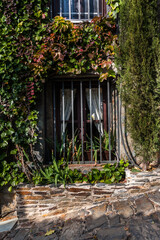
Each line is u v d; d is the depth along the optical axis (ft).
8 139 10.12
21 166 10.18
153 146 9.33
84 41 10.57
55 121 11.10
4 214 10.51
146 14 9.41
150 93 9.27
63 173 9.89
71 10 12.08
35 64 10.07
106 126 12.05
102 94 12.14
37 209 9.75
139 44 9.25
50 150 11.39
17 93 10.21
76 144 11.85
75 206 9.73
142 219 7.21
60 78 11.22
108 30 10.80
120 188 9.64
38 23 10.42
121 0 9.95
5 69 10.07
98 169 10.34
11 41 10.32
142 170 9.84
